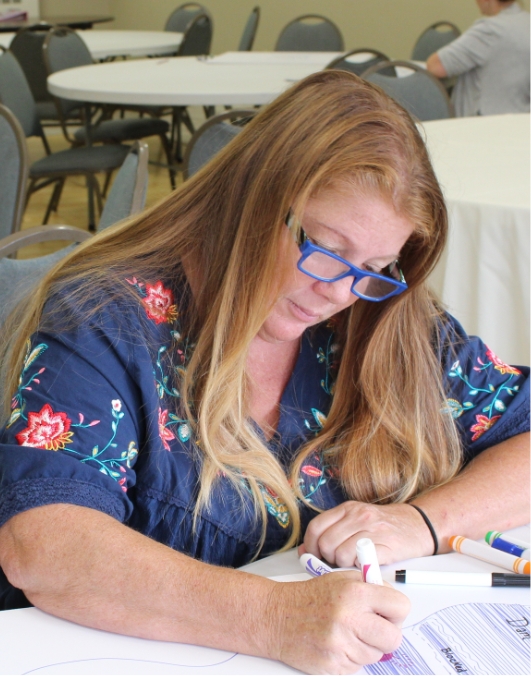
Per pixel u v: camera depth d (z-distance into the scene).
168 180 4.85
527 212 1.63
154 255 0.92
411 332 1.00
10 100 3.74
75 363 0.82
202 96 3.36
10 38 5.42
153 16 7.66
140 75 3.91
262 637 0.68
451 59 3.88
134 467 0.87
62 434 0.78
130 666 0.66
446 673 0.67
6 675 0.64
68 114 4.77
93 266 0.90
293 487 0.95
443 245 0.91
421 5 5.86
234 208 0.85
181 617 0.69
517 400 1.07
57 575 0.71
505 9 3.79
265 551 0.92
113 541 0.72
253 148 0.84
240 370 0.87
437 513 0.92
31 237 1.28
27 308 0.95
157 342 0.89
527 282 1.66
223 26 7.09
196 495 0.88
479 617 0.75
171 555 0.73
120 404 0.83
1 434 0.81
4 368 0.96
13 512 0.74
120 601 0.70
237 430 0.90
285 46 5.55
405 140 0.80
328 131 0.78
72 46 4.86
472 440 1.06
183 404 0.89
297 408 0.99
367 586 0.70
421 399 1.01
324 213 0.78
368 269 0.86
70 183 5.00
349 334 1.00
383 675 0.67
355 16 6.24
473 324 1.75
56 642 0.68
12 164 2.45
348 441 0.99
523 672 0.68
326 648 0.66
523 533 0.94
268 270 0.82
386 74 3.88
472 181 1.90
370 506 0.91
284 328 0.88
